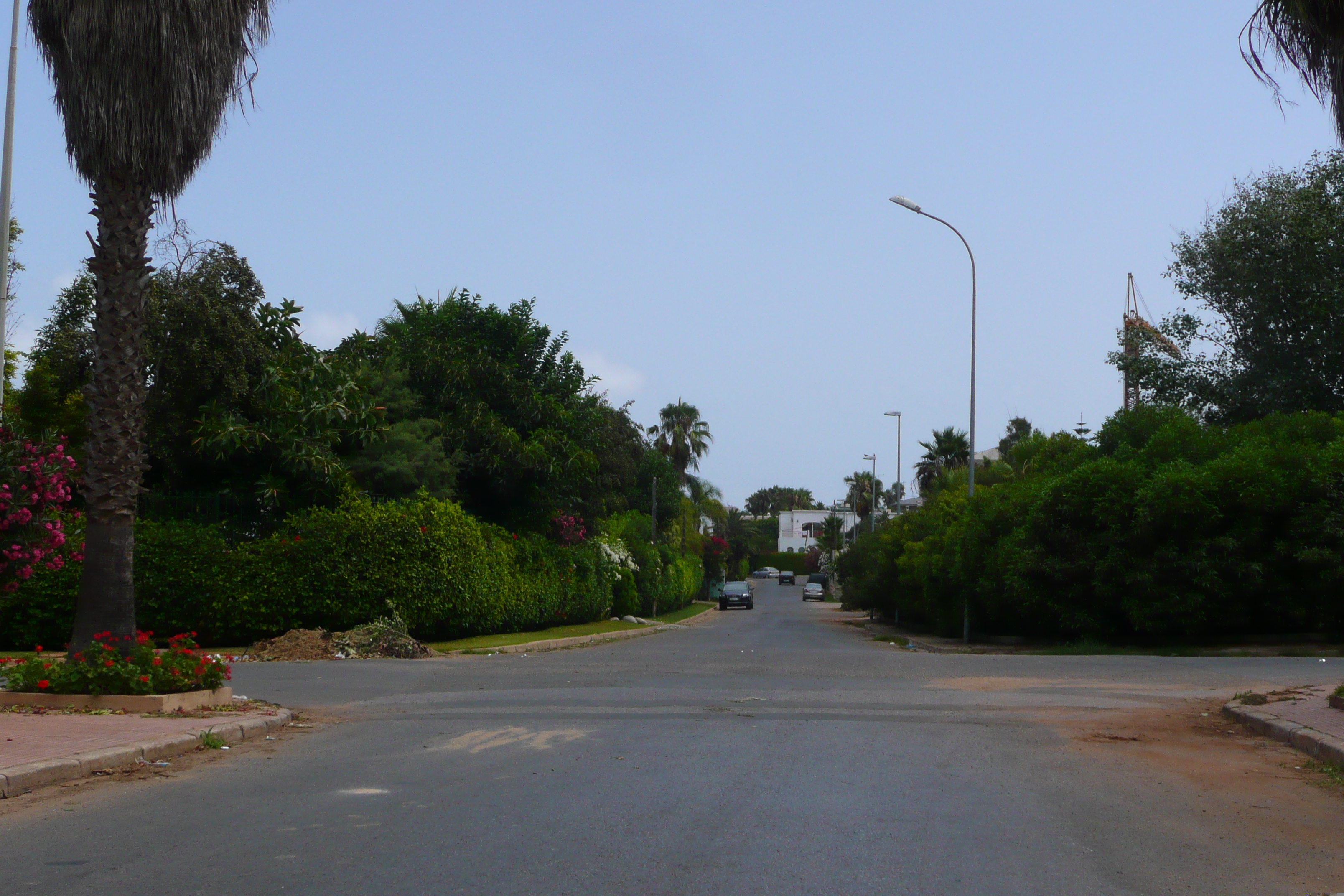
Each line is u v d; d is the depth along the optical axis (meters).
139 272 12.30
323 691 14.38
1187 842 6.26
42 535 15.17
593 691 14.23
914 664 19.03
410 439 29.50
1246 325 35.03
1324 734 9.47
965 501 35.34
